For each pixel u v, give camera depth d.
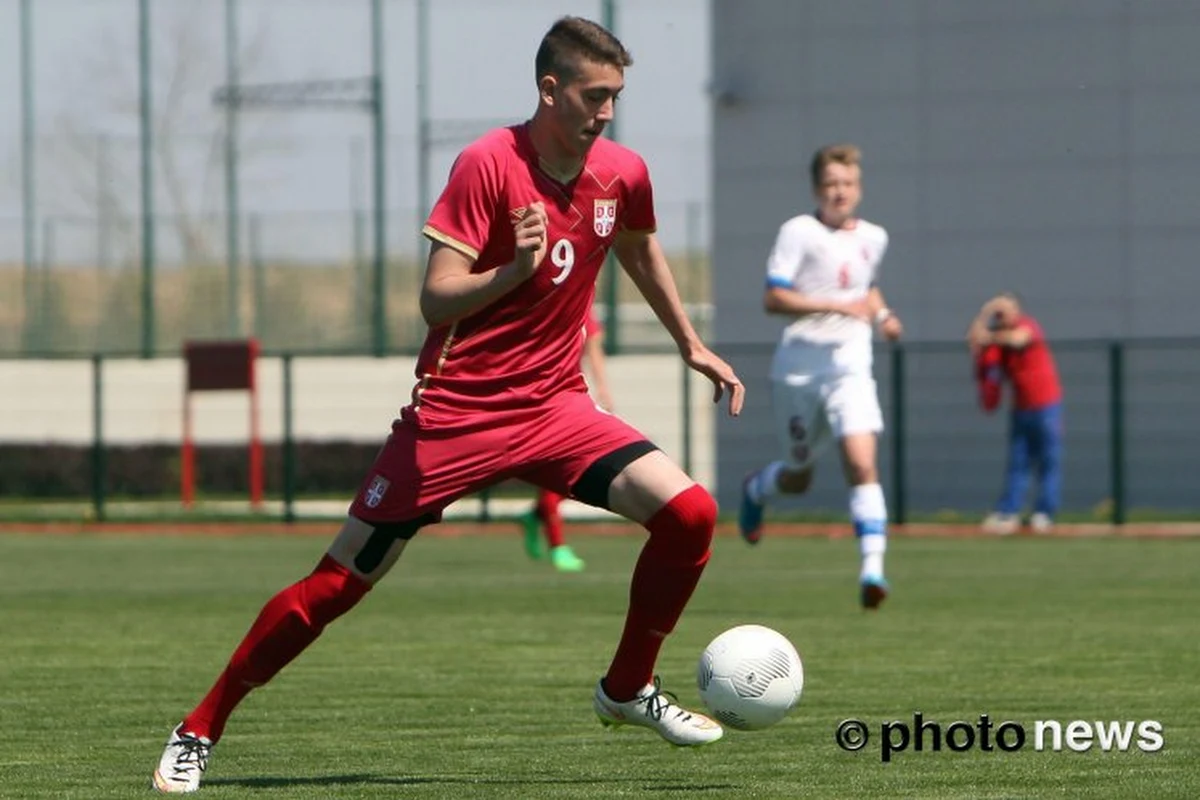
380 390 101.12
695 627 36.22
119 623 38.19
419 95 101.06
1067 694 26.73
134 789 19.75
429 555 59.06
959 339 75.50
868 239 38.03
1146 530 65.00
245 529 73.00
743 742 22.81
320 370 102.00
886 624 36.66
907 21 76.12
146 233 102.44
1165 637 34.06
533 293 19.64
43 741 23.33
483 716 25.20
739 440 77.25
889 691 27.12
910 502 74.81
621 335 93.19
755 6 77.88
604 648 33.19
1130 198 73.75
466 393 19.77
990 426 73.75
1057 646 32.75
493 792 19.33
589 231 19.81
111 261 106.56
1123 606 40.19
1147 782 19.88
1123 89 73.75
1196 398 71.75
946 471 74.31
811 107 77.25
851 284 37.88
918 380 74.69
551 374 20.03
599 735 23.55
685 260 91.50
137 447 89.75
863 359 37.78
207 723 19.73
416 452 19.75
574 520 72.88
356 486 88.12
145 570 53.25
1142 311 73.56
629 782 20.02
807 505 75.88
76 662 31.64
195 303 104.88
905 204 76.19
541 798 18.95
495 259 19.61
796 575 49.50
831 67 77.06
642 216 20.50
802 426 38.41
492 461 19.84
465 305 19.02
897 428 68.19
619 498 19.98
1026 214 74.88
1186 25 73.12
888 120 76.44
